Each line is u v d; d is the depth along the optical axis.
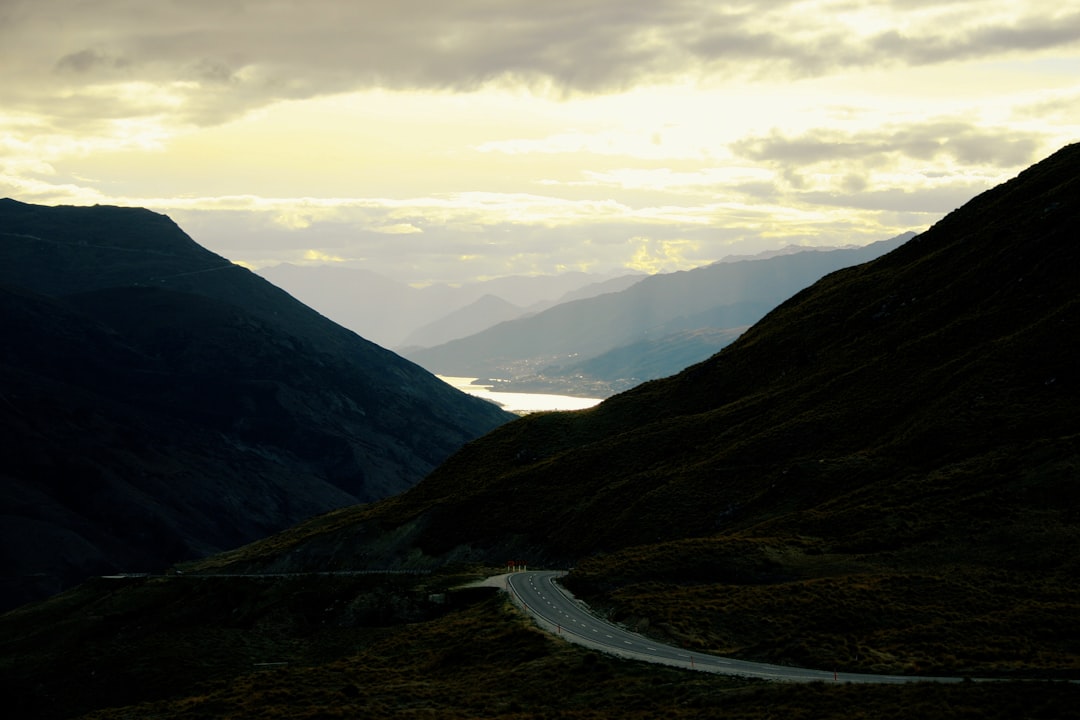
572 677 56.41
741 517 100.81
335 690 62.62
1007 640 55.56
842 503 92.19
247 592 113.44
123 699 92.62
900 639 57.38
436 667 66.56
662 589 75.12
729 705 47.91
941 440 96.94
